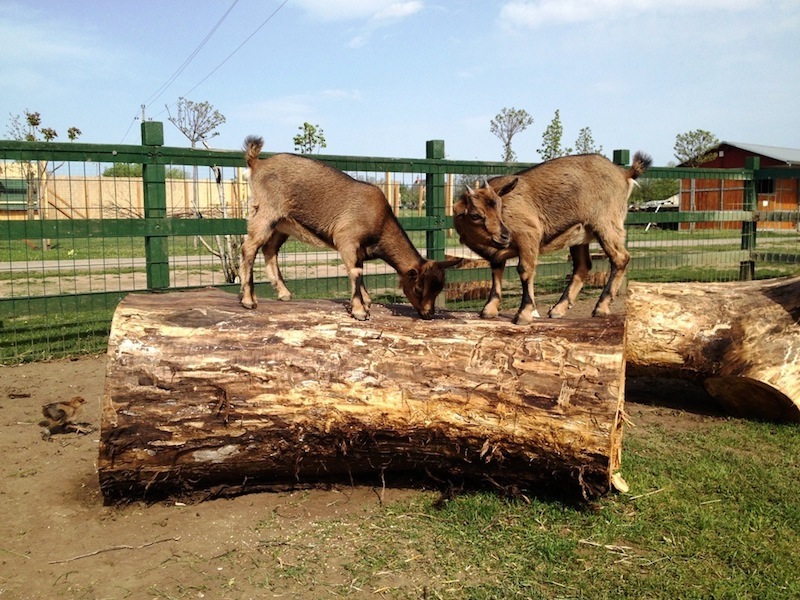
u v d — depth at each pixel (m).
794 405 6.08
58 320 10.56
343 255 5.58
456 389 4.45
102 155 8.17
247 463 4.53
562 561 3.85
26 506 4.54
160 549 3.99
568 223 5.70
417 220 10.29
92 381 7.46
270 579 3.67
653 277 15.39
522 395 4.39
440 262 5.24
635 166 5.93
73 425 6.00
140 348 4.34
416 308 5.35
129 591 3.56
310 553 3.93
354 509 4.48
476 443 4.49
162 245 8.70
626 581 3.67
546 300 12.31
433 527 4.23
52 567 3.79
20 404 6.66
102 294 8.46
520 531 4.18
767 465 5.27
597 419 4.28
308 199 5.63
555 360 4.45
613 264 5.91
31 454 5.45
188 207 13.07
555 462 4.42
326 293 11.45
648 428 6.21
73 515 4.41
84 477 5.02
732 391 6.45
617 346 4.45
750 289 6.82
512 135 29.77
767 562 3.87
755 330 6.37
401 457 4.68
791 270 17.11
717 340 6.52
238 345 4.46
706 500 4.63
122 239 25.06
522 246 5.43
